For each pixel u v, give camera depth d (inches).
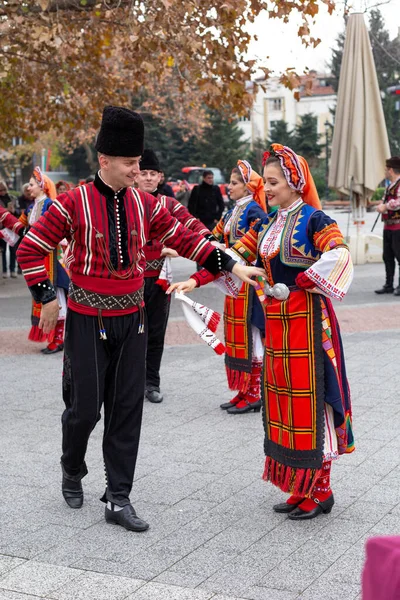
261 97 2593.5
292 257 170.9
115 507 174.2
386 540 65.1
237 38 425.7
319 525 172.6
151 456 218.8
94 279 168.1
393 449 218.4
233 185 255.9
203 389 290.4
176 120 1378.0
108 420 175.8
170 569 153.1
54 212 167.2
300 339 170.1
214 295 508.7
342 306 449.1
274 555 158.4
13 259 650.8
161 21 404.8
